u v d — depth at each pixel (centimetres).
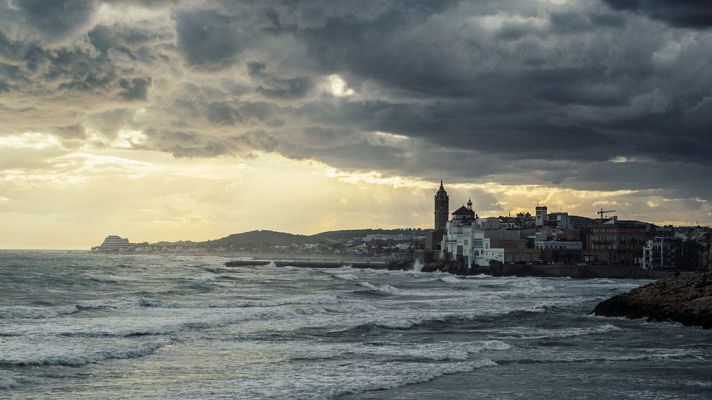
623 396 4041
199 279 16512
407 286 16275
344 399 3859
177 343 5769
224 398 3812
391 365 4869
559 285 16775
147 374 4456
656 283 9056
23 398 3750
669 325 7594
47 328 6184
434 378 4459
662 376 4619
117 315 7775
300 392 3969
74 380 4212
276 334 6475
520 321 7981
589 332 6831
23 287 11450
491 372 4700
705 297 7906
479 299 11394
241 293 12325
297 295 11906
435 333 6800
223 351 5444
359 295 12312
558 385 4312
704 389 4241
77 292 10981
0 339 5488
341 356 5269
